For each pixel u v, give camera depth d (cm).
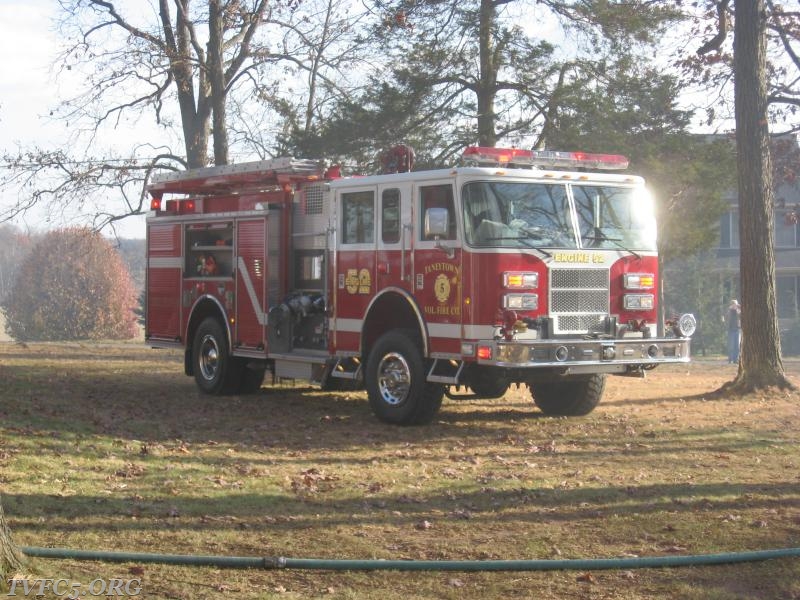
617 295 1089
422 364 1085
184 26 2406
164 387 1478
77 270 5012
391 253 1112
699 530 659
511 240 1024
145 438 998
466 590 541
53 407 1173
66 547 603
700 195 2269
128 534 638
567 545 628
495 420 1163
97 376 1606
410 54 2202
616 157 1138
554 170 1112
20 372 1588
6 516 660
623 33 2108
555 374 1048
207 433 1049
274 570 572
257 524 672
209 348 1390
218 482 794
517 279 1016
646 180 2127
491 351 1000
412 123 2234
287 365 1271
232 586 538
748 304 1409
